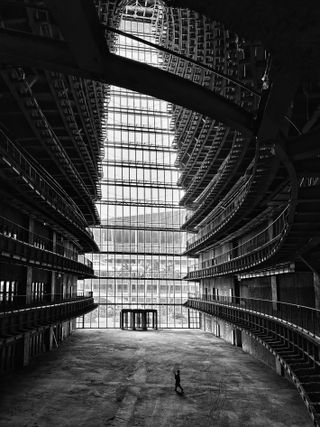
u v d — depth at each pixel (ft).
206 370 108.68
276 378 98.84
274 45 18.08
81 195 144.77
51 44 21.43
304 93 50.75
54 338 149.28
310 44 17.48
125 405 76.95
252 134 28.55
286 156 31.99
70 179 122.21
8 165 69.67
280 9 15.71
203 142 114.01
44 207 103.96
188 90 24.56
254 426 65.57
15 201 97.96
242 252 150.82
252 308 116.26
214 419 69.05
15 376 99.04
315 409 48.83
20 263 95.61
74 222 132.05
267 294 119.03
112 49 101.96
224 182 119.03
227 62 68.80
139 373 104.94
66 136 95.45
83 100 84.99
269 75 20.72
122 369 109.91
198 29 83.97
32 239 114.62
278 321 79.46
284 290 103.60
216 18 17.69
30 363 116.16
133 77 22.82
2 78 63.26
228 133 97.09
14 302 104.17
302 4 15.14
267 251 84.23
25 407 74.54
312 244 64.28
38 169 106.52
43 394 83.51
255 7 15.99
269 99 22.70
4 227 96.89
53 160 100.01
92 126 105.70
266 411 73.05
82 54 20.06
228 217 113.80
